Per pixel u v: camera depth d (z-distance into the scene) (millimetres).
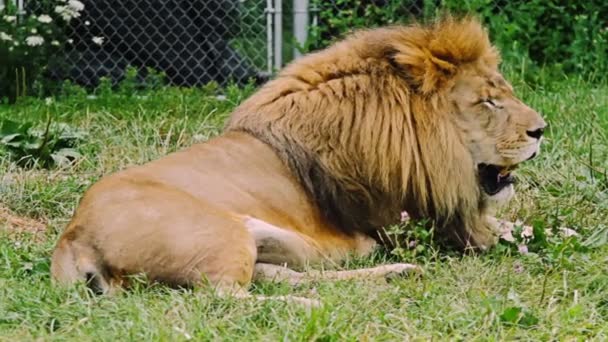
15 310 9078
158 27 20375
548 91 18016
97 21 20469
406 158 10742
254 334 8523
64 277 9625
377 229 10875
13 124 15289
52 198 13469
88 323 8734
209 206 9875
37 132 15625
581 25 19656
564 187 13359
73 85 19938
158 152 15523
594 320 8945
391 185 10773
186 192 10055
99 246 9570
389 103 10789
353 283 9703
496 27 19594
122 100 18500
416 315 9016
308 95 10836
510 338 8570
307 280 9930
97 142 15781
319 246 10516
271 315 8828
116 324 8648
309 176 10688
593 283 9695
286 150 10664
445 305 9164
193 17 20312
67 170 14945
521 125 10844
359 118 10727
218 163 10469
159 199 9734
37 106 18234
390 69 10922
